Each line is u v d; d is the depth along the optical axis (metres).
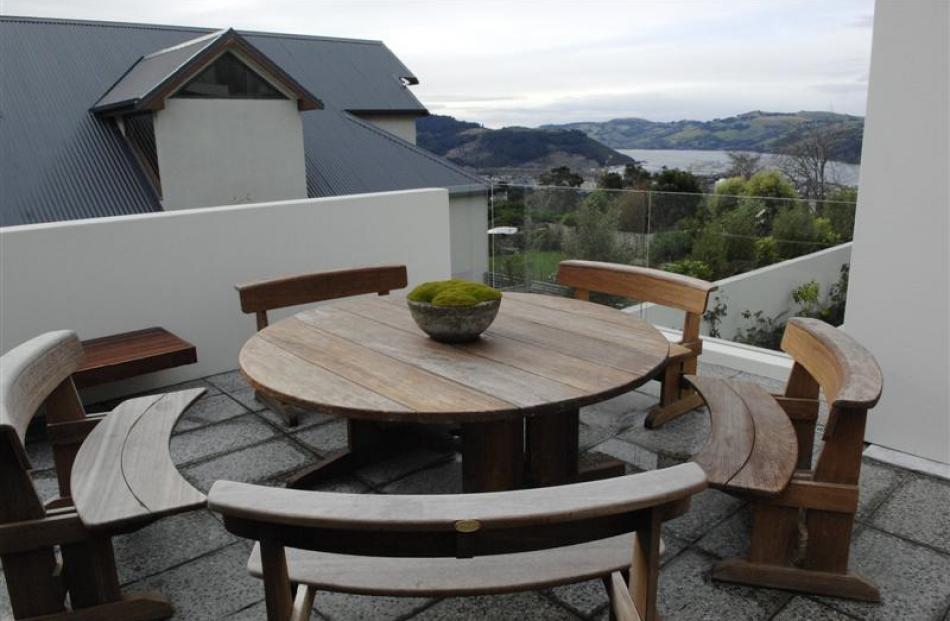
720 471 1.83
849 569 2.10
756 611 1.91
